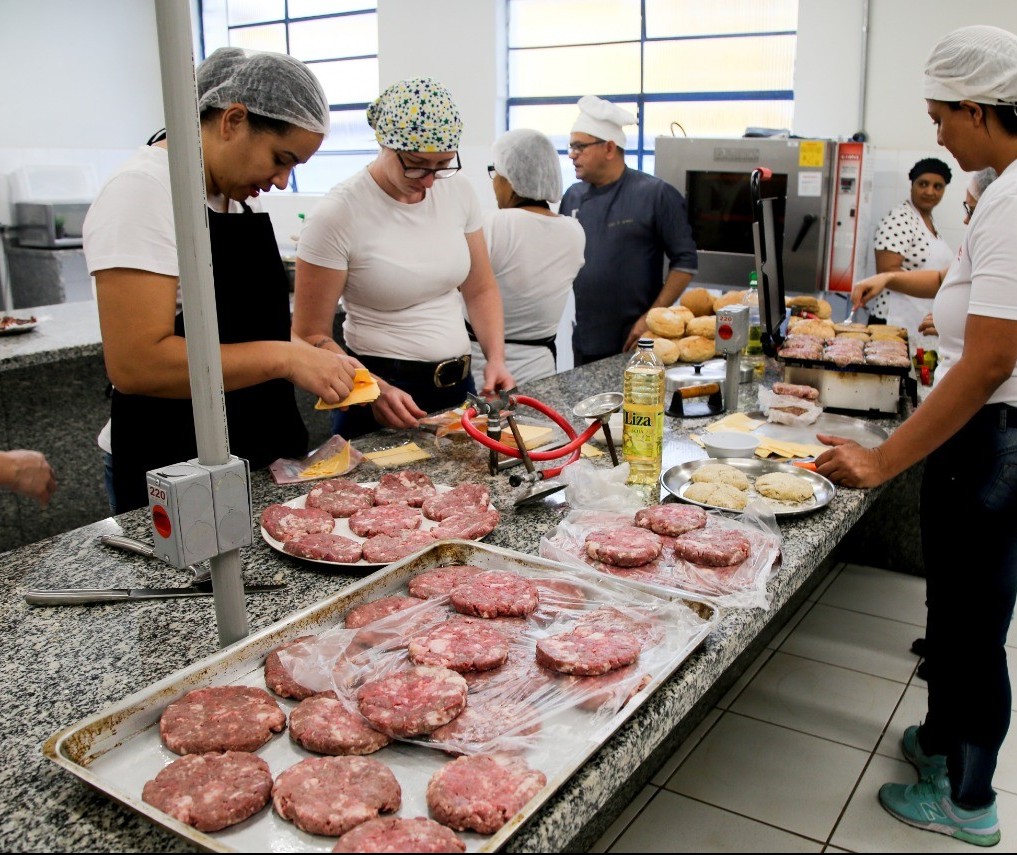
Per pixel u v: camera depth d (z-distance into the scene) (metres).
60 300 5.89
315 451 1.93
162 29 0.87
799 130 4.50
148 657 1.13
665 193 3.77
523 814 0.79
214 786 0.85
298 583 1.34
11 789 0.88
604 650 1.06
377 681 1.01
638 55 5.12
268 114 1.62
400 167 2.17
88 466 3.41
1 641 1.17
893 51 4.15
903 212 3.92
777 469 1.87
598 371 2.79
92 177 6.35
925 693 2.36
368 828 0.79
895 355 2.35
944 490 1.72
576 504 1.64
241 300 1.88
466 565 1.34
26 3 6.14
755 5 4.68
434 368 2.46
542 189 3.03
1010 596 1.69
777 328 2.65
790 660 2.54
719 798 1.96
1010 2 3.83
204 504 0.99
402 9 5.71
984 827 1.79
